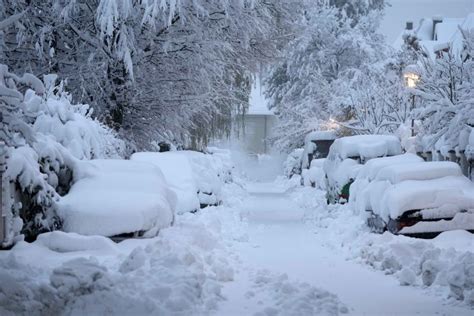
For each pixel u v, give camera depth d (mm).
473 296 8836
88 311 7715
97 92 25094
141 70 25625
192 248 11398
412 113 20531
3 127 10664
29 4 23781
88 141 16297
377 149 20203
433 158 21469
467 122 18828
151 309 7719
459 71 20656
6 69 11242
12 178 11906
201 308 8109
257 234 17781
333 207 20281
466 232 13414
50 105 16000
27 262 10477
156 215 12602
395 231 13695
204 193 19844
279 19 29250
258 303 8688
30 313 7688
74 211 12406
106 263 10547
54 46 24766
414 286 10305
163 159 18281
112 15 21750
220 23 25766
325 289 9625
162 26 24938
